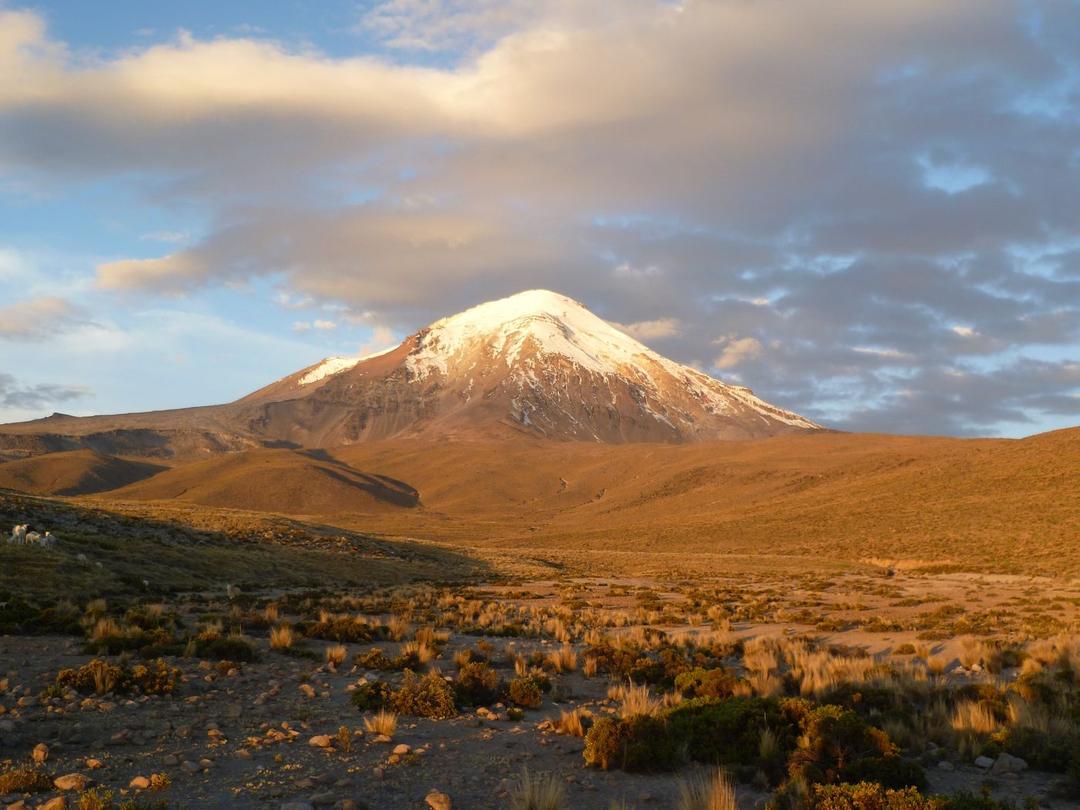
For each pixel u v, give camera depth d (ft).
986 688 51.11
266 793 29.89
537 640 89.25
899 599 148.25
